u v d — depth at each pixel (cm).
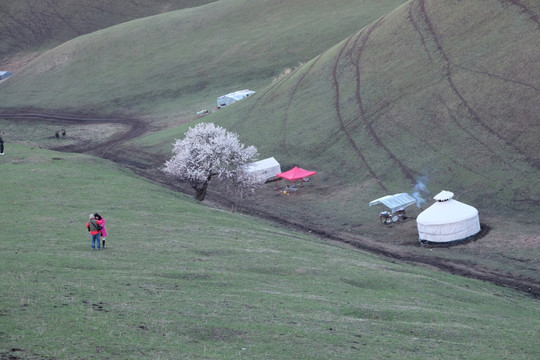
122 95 14900
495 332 2481
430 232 5297
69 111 14438
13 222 3869
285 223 6209
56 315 1833
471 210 5372
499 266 4609
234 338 1889
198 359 1622
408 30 9594
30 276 2375
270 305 2370
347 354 1864
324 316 2316
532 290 4091
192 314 2078
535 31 8094
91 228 3191
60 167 6375
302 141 8644
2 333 1611
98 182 5675
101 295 2173
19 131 13112
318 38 15288
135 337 1748
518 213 5744
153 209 4650
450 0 9550
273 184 7775
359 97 8950
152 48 17188
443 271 4528
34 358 1464
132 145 10662
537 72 7550
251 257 3334
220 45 16425
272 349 1822
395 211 6003
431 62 8712
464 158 6900
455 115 7619
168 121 12462
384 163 7419
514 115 7175
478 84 7856
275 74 14262
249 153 6631
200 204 5816
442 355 2005
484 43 8431
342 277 3189
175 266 2947
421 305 2830
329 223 6156
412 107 8131
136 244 3416
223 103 12188
